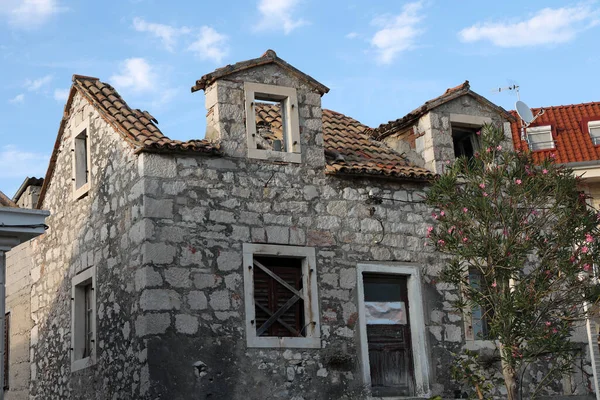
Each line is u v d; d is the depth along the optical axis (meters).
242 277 14.89
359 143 17.84
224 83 15.59
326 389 15.09
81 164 17.61
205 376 14.19
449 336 16.36
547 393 16.84
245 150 15.48
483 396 15.60
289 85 16.19
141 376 13.96
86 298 17.06
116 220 15.55
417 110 17.45
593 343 19.94
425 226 16.72
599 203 21.16
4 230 12.45
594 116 24.91
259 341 14.73
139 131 15.30
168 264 14.41
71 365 16.69
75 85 17.30
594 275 14.23
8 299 20.25
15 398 19.11
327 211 15.91
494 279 14.04
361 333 15.62
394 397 15.58
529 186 14.08
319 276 15.54
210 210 14.94
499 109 18.05
